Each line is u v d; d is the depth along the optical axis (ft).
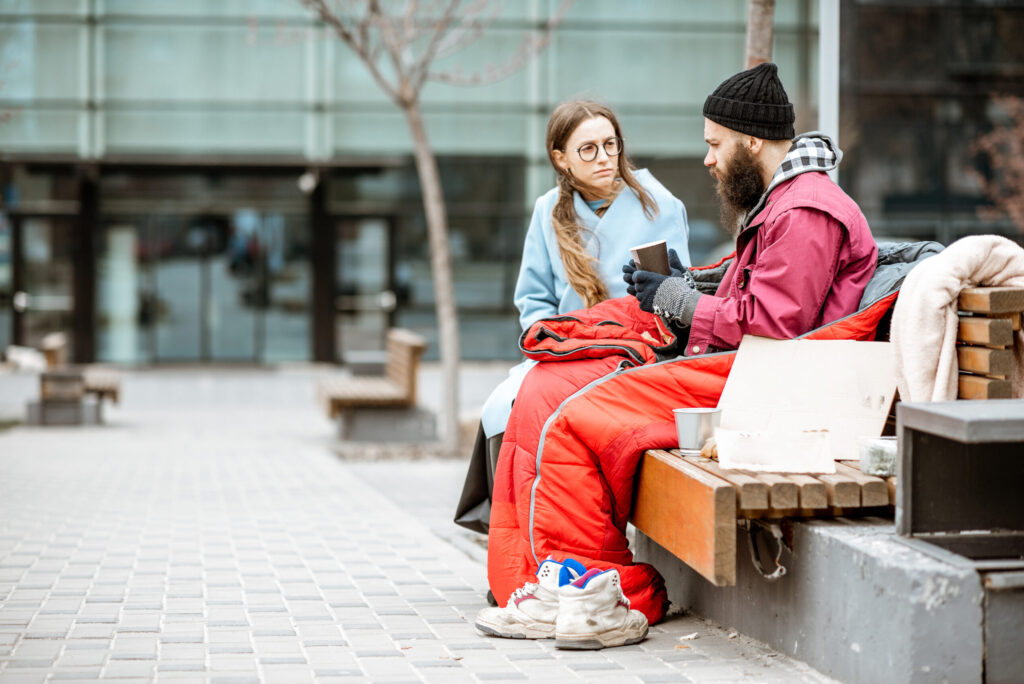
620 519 16.71
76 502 31.27
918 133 75.82
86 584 20.27
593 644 15.47
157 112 88.63
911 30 74.74
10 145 87.71
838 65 22.86
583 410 16.31
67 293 88.28
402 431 48.93
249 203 88.89
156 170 87.81
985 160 75.87
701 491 14.07
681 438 15.74
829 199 15.96
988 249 15.05
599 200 19.63
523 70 88.58
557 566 16.16
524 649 15.64
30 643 16.03
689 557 14.43
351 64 89.15
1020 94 75.10
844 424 15.71
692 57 89.15
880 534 13.79
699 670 14.38
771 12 23.76
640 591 16.66
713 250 88.12
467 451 46.65
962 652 12.38
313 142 89.30
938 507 13.65
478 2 51.67
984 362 14.76
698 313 16.28
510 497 17.25
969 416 12.44
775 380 15.80
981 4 74.59
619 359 16.89
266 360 89.66
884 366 15.70
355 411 48.75
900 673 12.46
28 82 87.71
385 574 21.38
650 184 19.79
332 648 15.79
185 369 87.20
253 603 18.78
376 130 89.45
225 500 31.86
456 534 27.02
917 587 12.32
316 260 88.94
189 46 88.63
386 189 89.15
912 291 15.28
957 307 15.24
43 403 55.47
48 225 87.97
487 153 89.10
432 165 47.91
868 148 76.02
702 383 16.14
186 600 18.97
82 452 44.73
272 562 22.57
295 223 89.25
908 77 75.10
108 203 88.07
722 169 17.24
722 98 16.97
